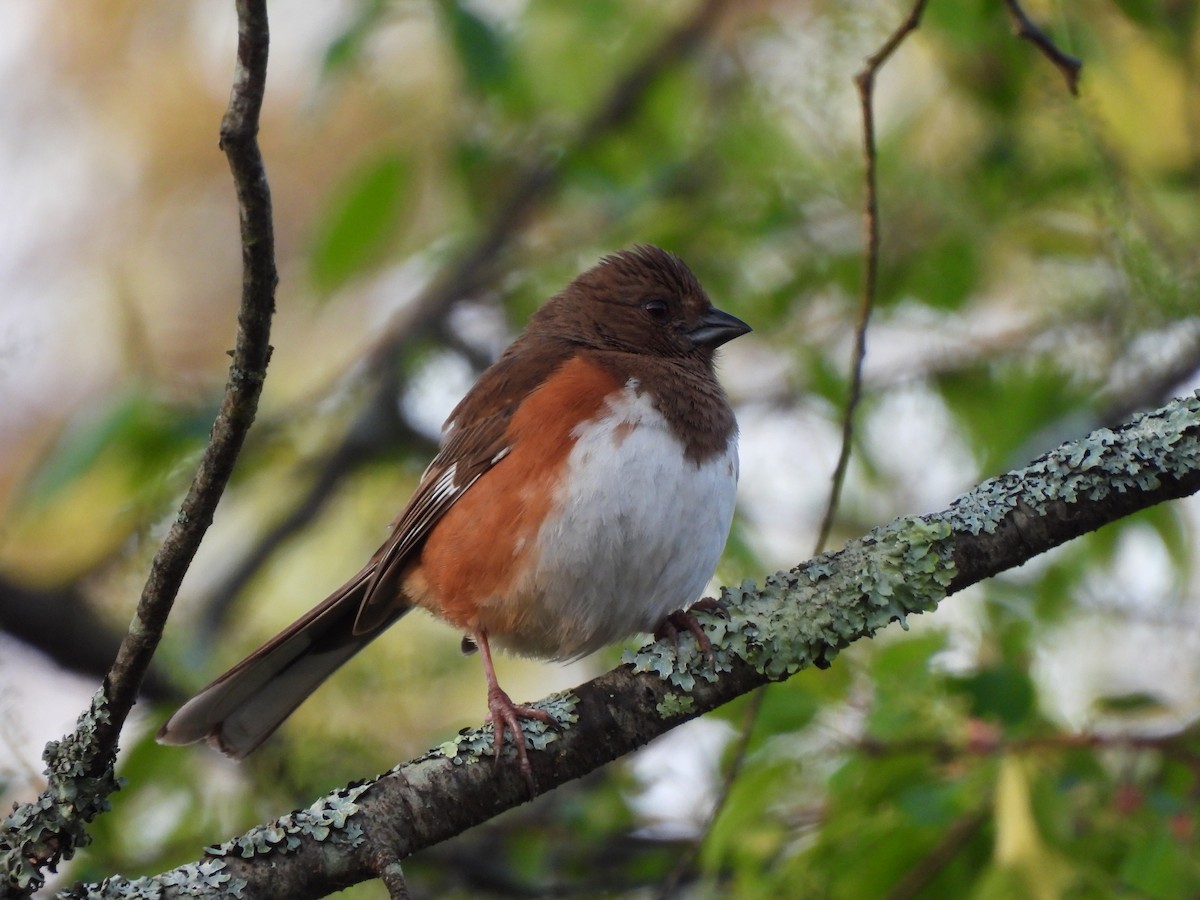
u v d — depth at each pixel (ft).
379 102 35.19
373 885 29.60
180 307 48.19
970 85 33.50
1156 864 22.25
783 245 34.06
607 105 36.88
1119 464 19.94
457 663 34.37
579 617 24.71
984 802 24.44
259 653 25.03
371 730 32.71
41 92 49.88
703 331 28.71
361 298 44.57
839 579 20.42
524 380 25.59
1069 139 29.99
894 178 32.99
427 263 37.27
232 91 15.21
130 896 17.72
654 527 24.18
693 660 20.26
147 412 30.86
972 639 28.63
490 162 35.09
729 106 35.42
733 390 38.93
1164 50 31.94
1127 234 28.40
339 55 31.96
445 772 19.34
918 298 33.71
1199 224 31.37
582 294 28.91
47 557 33.73
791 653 20.21
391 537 26.48
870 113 22.40
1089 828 24.00
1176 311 28.71
